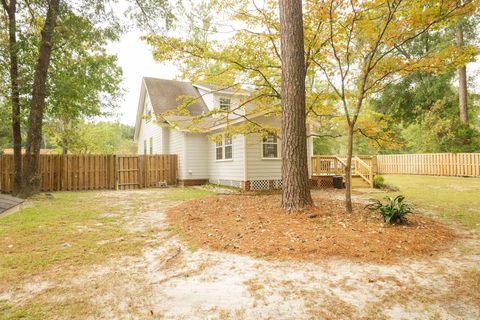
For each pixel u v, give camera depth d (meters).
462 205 8.57
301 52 6.45
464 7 5.71
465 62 6.44
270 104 9.96
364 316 2.57
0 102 12.68
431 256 4.12
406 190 12.44
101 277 3.46
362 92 6.67
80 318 2.55
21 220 6.69
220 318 2.57
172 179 16.58
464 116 20.36
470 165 17.92
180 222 6.35
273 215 6.14
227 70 8.66
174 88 20.20
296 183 6.29
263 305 2.79
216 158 15.66
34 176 11.23
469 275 3.46
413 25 6.19
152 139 20.28
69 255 4.24
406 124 25.42
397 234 4.93
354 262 3.86
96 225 6.22
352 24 6.50
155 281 3.35
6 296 2.96
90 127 24.25
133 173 15.38
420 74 22.30
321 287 3.16
